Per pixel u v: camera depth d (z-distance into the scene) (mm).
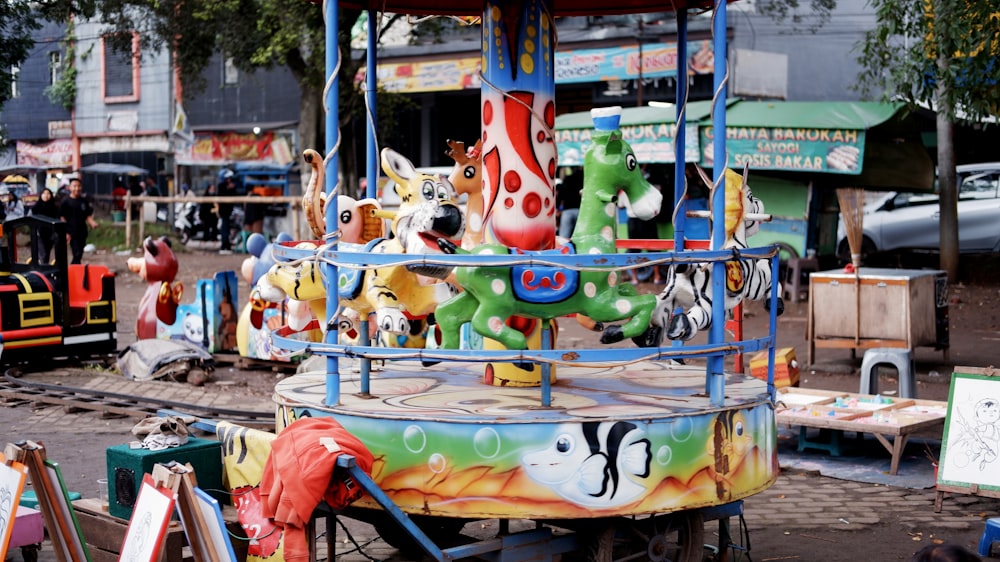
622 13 6930
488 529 6930
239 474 5570
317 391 5660
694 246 6863
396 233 5645
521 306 5141
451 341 5238
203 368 12391
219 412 9883
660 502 4855
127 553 4488
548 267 5094
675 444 4906
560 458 4730
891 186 19250
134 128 36344
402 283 5652
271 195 32969
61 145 38188
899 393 10133
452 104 30781
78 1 21781
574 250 5402
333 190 5152
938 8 13297
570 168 22797
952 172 19000
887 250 21094
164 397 11102
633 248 7047
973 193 20719
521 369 5758
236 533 5453
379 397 5434
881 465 8539
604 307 5211
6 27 25094
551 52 5906
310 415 5219
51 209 23391
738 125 18297
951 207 18953
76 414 10477
